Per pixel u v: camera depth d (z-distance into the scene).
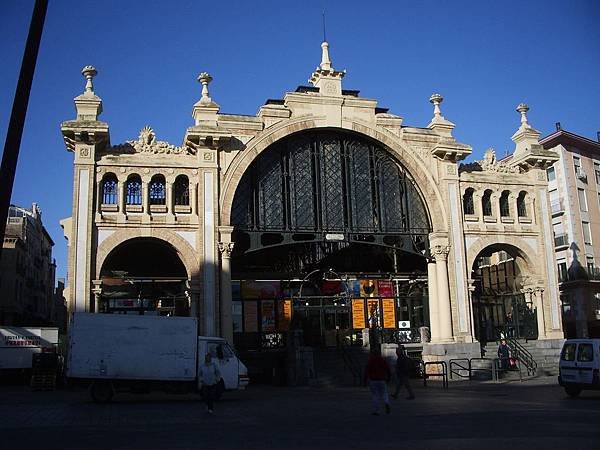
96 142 32.22
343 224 36.28
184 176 33.81
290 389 30.55
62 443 13.19
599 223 58.00
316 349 36.06
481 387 29.33
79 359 23.67
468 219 38.31
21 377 38.84
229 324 32.34
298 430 15.12
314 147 36.75
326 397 25.41
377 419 17.25
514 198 39.75
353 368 33.72
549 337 38.25
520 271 40.44
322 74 36.72
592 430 14.02
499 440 12.65
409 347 36.25
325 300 38.69
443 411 18.91
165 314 37.25
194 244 32.94
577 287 54.28
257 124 34.84
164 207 33.03
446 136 38.44
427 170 37.69
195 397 26.77
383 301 37.84
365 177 37.47
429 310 37.31
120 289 36.50
